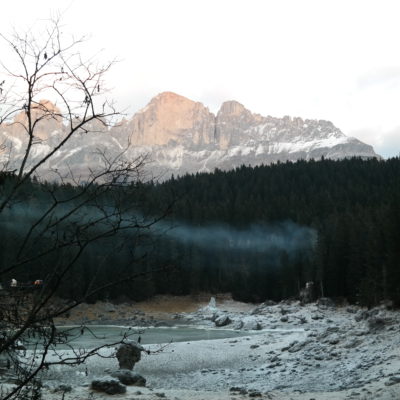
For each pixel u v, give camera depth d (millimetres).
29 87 4855
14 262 4383
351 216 102875
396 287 61375
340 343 38188
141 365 36219
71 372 29609
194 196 147500
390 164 171375
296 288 105938
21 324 4504
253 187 158125
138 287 96750
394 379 21844
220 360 38562
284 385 27031
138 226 4512
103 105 5008
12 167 4672
